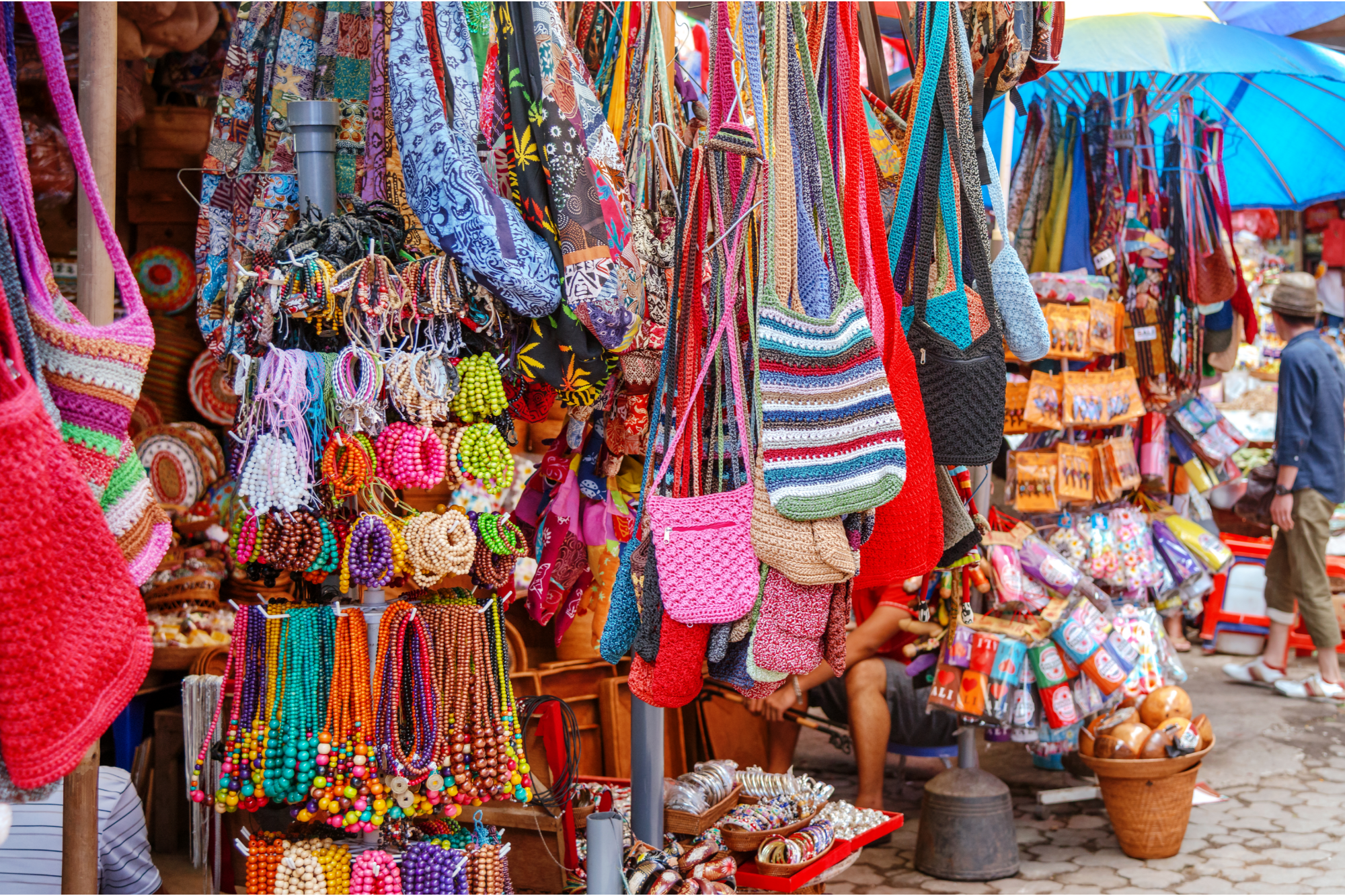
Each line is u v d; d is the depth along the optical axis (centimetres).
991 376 234
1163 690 412
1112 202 458
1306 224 780
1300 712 580
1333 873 379
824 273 215
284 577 385
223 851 309
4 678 134
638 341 250
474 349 216
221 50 420
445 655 207
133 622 149
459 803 205
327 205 218
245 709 194
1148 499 484
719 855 277
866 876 388
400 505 215
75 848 185
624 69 255
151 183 420
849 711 422
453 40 206
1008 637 394
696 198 216
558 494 269
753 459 215
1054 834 430
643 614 215
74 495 143
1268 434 768
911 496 222
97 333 159
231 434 197
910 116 264
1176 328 477
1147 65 403
